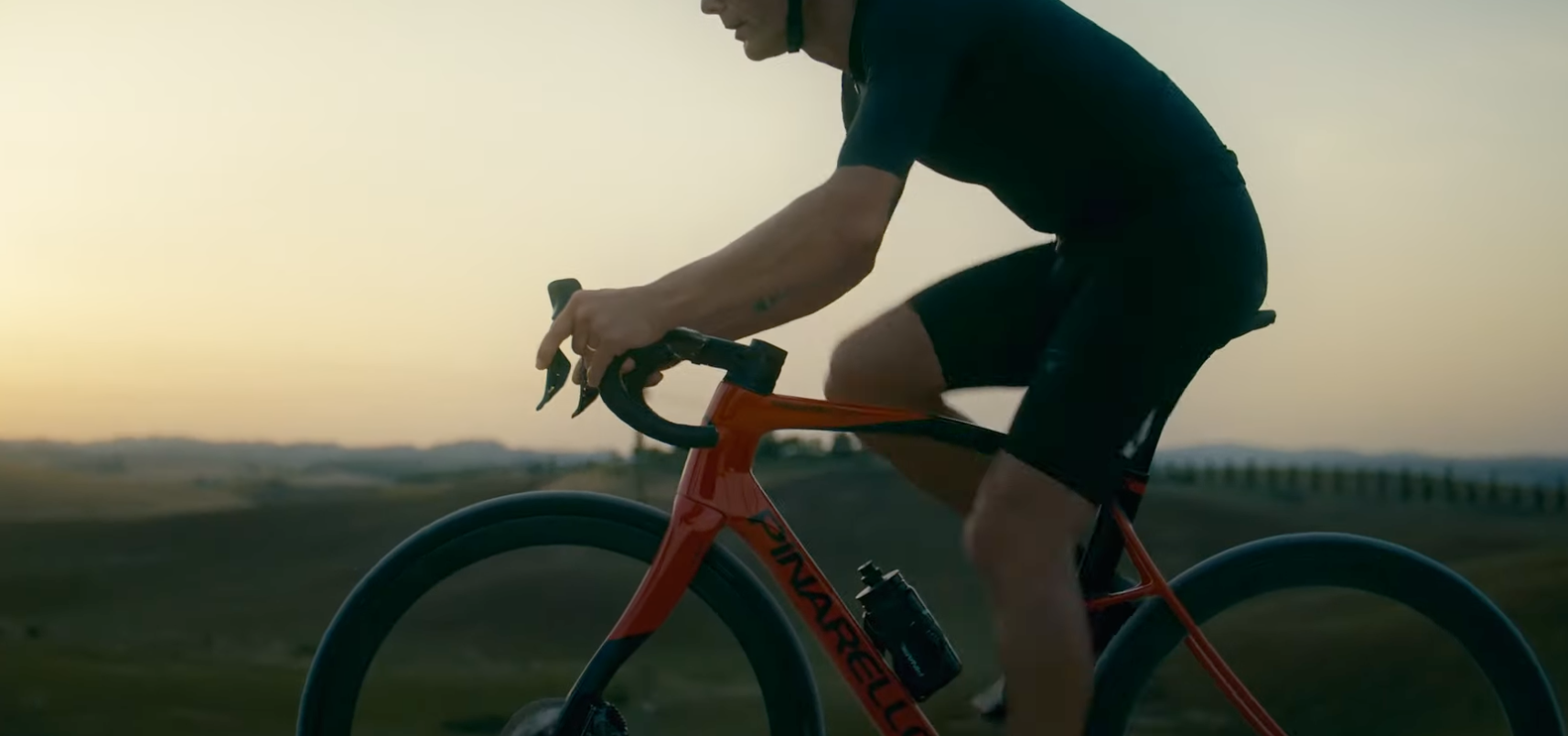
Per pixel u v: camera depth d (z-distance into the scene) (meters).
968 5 1.41
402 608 1.51
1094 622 1.57
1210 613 1.58
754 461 1.50
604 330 1.31
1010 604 1.40
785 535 1.49
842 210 1.31
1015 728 1.40
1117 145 1.44
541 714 1.48
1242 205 1.48
